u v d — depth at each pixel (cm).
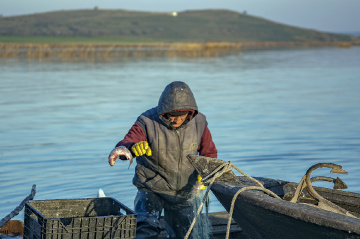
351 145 1017
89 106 1588
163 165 514
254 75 2883
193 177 523
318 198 455
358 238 353
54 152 968
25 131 1179
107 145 1026
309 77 2741
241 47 9294
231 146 1007
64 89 2114
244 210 458
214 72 3105
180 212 534
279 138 1084
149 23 16100
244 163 878
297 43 10800
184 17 17038
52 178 797
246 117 1364
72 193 723
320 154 945
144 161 529
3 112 1483
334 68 3484
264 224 446
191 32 15675
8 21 14688
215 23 16700
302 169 842
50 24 14788
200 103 1647
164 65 3866
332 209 450
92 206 488
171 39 14575
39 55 5384
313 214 383
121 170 846
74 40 11475
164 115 507
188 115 511
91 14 16700
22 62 4278
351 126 1230
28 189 741
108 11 17350
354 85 2277
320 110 1500
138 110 1492
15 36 12256
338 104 1631
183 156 513
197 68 3497
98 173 827
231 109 1514
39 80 2550
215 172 473
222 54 6156
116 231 428
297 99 1761
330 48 9031
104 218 423
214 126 1230
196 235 536
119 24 15750
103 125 1245
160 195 528
